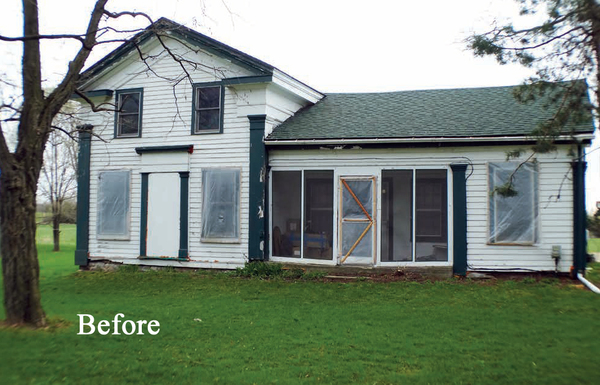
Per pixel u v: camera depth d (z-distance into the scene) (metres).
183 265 14.45
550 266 12.34
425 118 14.23
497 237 12.60
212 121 14.41
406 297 10.71
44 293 12.02
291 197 14.19
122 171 15.28
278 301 10.54
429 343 7.48
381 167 13.33
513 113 13.78
